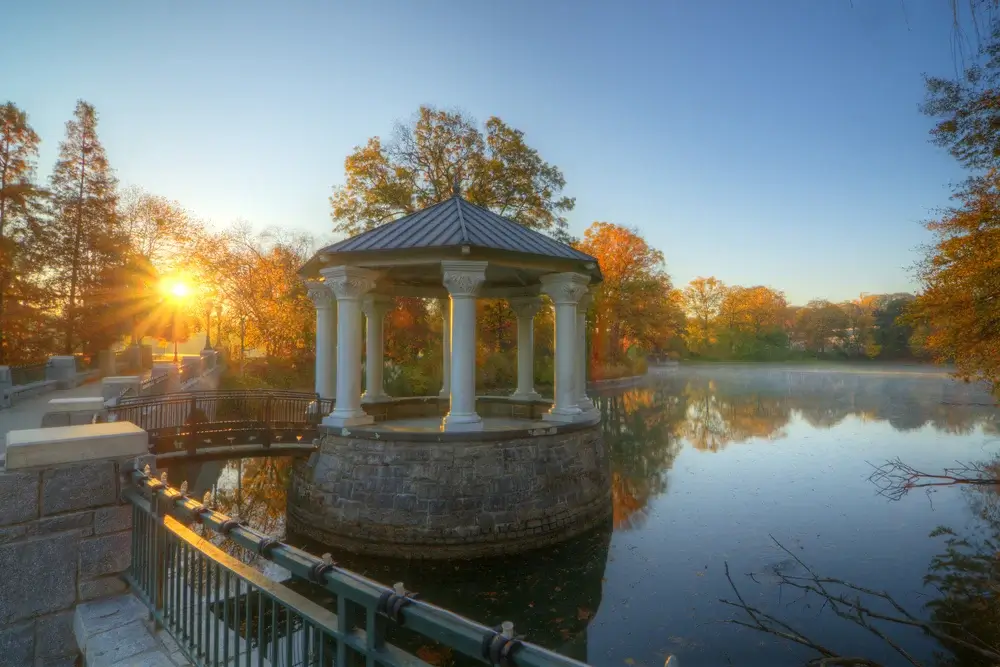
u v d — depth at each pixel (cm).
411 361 2912
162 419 1238
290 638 254
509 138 2925
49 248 2862
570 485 1080
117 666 364
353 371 1107
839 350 8338
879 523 1164
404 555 965
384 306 1465
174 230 3241
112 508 468
